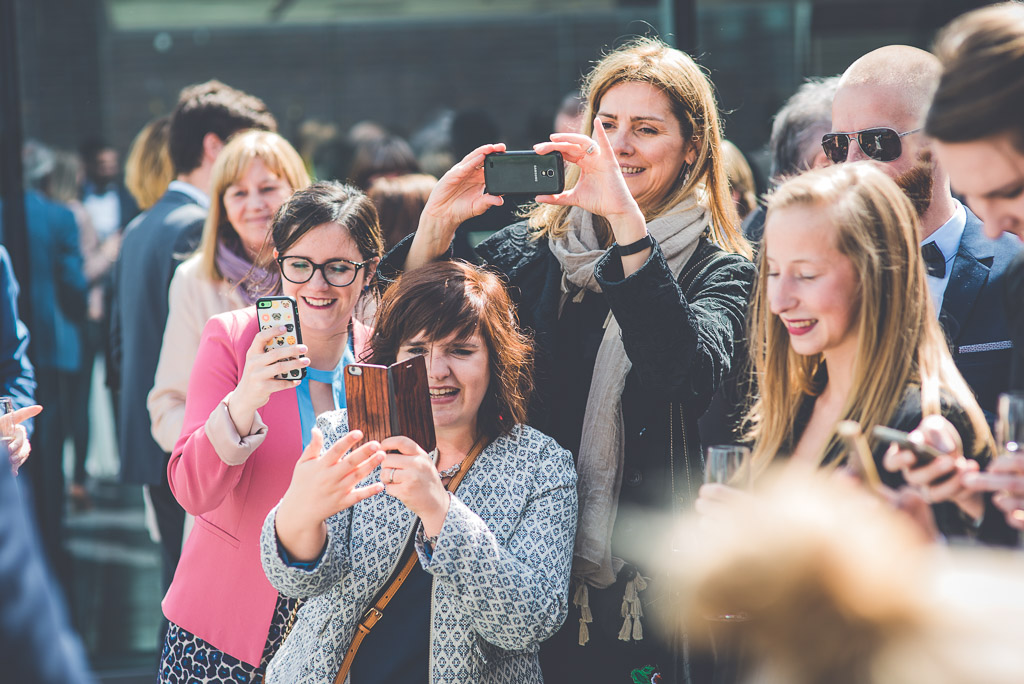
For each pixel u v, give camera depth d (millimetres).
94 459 6875
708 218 3223
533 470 2814
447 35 12156
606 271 2795
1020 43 2199
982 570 1437
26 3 6398
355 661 2674
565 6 11680
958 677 1258
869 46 7629
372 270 3414
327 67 12219
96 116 10203
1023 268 2750
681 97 3182
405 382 2561
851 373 2537
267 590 3082
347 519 2754
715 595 1388
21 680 1482
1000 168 2242
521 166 2971
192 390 3236
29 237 6379
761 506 1457
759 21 7793
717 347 2877
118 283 5129
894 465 2209
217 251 4414
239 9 11812
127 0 11352
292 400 3230
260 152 4406
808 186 2502
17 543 1547
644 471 3049
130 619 6094
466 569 2494
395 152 7199
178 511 4938
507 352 2838
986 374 3201
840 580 1336
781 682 1342
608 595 3031
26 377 4086
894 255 2455
